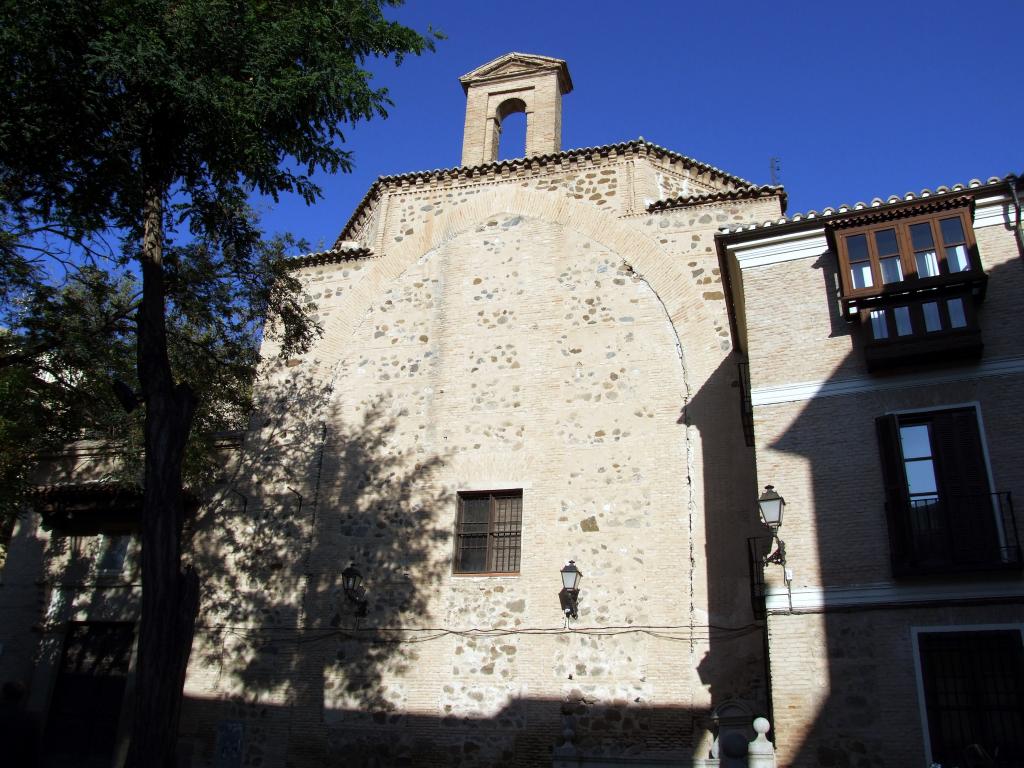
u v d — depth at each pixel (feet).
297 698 51.83
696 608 46.96
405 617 51.83
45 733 57.31
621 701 46.24
